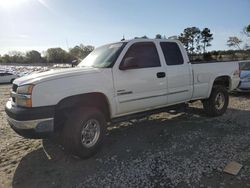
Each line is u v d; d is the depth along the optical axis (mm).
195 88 5828
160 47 5234
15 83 4074
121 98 4492
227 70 6680
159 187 3164
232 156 3980
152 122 6219
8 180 3518
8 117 3986
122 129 5715
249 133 5098
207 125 5789
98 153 4312
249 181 3219
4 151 4625
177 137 4996
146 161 3930
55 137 4219
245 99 9266
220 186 3129
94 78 4145
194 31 48562
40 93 3615
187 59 5672
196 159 3924
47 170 3777
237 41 44500
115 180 3387
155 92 5004
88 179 3449
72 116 3951
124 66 4438
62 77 3850
